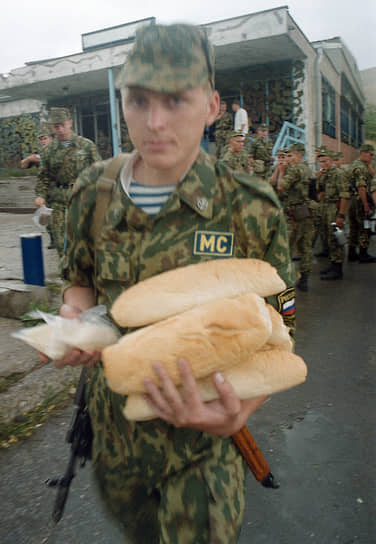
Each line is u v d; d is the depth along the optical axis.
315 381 3.27
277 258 1.11
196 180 1.04
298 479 2.23
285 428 2.68
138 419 0.93
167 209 1.04
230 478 1.11
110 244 1.09
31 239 4.23
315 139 13.26
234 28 10.55
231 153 6.96
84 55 12.55
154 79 0.89
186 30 0.92
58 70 13.14
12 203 14.45
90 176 1.14
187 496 1.08
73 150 5.63
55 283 5.05
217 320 0.86
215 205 1.05
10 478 2.23
